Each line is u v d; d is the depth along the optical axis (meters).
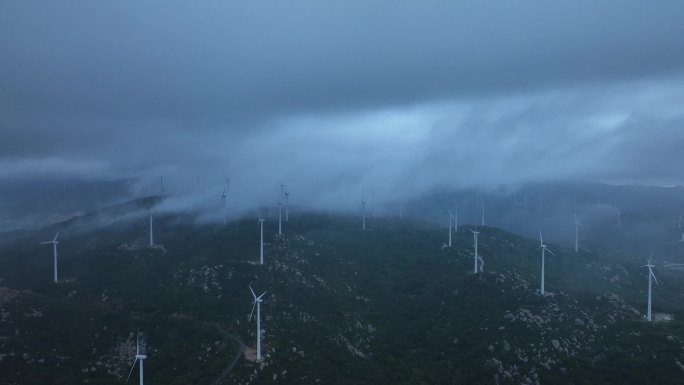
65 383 117.25
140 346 137.12
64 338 137.38
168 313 159.38
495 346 149.88
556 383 129.88
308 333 153.50
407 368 146.75
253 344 139.50
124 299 169.38
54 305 156.88
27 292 170.00
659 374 126.44
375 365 148.12
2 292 156.25
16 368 119.06
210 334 144.88
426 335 168.25
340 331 163.62
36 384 114.12
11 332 133.50
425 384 137.38
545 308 162.75
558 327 150.75
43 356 126.50
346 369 140.38
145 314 157.75
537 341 145.62
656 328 148.12
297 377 127.88
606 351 139.00
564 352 140.12
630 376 128.38
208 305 165.25
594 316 156.88
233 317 155.88
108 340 139.75
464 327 167.75
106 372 125.88
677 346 135.38
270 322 153.88
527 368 137.38
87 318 151.50
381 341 166.62
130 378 123.38
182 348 137.00
